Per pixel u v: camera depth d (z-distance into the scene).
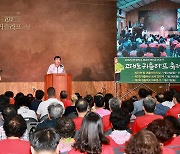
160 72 11.75
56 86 9.42
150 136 2.35
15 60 13.10
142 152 2.29
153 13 13.69
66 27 13.38
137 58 11.71
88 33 13.46
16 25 13.12
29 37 13.20
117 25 13.54
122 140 3.89
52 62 13.30
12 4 13.12
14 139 3.47
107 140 3.08
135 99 7.77
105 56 13.51
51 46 13.30
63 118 3.63
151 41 13.52
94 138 2.99
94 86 13.40
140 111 6.82
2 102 6.15
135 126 4.96
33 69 13.17
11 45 13.09
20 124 3.66
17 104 6.49
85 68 13.42
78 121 4.94
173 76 11.77
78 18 13.44
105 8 13.52
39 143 2.39
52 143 2.40
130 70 11.73
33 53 13.20
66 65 13.37
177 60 11.75
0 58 13.03
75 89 13.31
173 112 6.09
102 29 13.52
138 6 13.68
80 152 3.01
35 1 13.25
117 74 11.73
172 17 13.56
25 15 13.18
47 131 2.47
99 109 5.79
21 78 13.11
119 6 13.53
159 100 7.52
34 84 13.12
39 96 7.77
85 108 5.01
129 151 2.34
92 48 13.47
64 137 3.56
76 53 13.41
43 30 13.27
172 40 13.49
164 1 13.70
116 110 4.04
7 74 13.05
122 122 3.93
